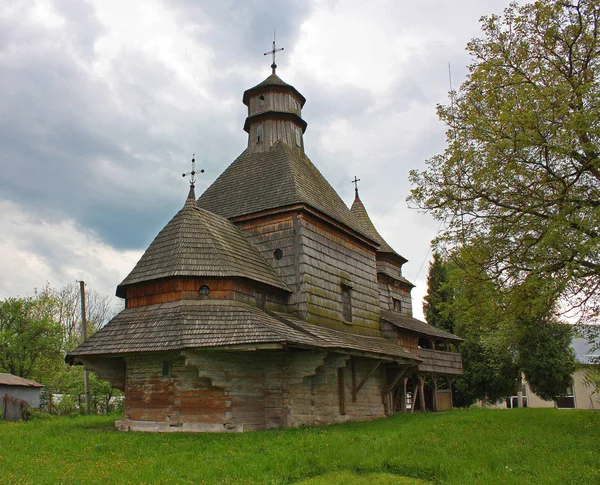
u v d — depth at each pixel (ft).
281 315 60.95
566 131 49.06
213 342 49.24
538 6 56.18
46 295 134.62
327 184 85.92
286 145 79.66
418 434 46.88
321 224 71.05
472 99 57.82
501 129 53.21
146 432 50.14
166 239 60.64
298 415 57.11
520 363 123.75
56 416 84.84
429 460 34.55
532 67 56.18
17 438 45.50
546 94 51.24
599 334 50.34
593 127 48.91
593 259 49.42
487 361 127.95
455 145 56.03
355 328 75.36
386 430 52.11
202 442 42.73
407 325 90.79
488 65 56.65
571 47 55.47
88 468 33.32
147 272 57.82
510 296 53.83
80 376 101.96
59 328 119.34
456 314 59.88
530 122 50.60
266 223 68.69
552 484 29.07
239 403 53.21
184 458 36.32
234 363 53.67
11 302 117.29
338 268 73.41
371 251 85.76
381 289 103.96
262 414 55.93
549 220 50.37
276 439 42.83
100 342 54.39
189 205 63.67
